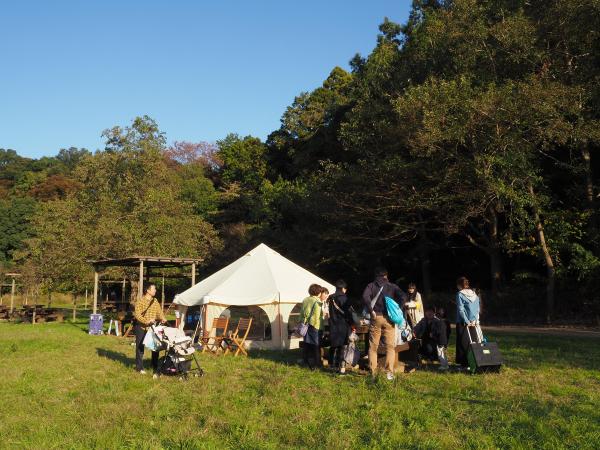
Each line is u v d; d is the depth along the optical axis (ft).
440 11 81.97
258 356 41.52
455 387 26.68
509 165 61.00
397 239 96.27
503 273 93.50
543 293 74.95
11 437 19.61
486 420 20.71
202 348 46.06
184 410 23.06
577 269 68.49
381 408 22.53
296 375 31.14
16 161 296.71
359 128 82.07
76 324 82.79
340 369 31.24
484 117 61.57
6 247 184.96
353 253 95.09
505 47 67.72
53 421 21.56
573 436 18.47
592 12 61.62
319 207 87.15
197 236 98.63
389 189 77.10
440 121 61.57
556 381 28.55
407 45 93.61
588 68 65.62
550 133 60.23
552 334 54.34
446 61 75.82
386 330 29.45
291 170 159.84
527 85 60.39
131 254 84.12
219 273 53.78
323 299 35.53
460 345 32.22
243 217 151.33
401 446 17.80
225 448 17.97
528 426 19.81
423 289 95.61
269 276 48.98
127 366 35.78
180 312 54.80
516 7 72.90
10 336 60.03
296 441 18.60
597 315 66.74
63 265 84.64
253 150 180.14
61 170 265.54
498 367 30.96
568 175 76.79
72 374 32.89
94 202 93.91
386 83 84.99
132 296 89.81
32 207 189.47
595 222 71.67
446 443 17.90
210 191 165.99
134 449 17.88
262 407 23.17
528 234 74.59
